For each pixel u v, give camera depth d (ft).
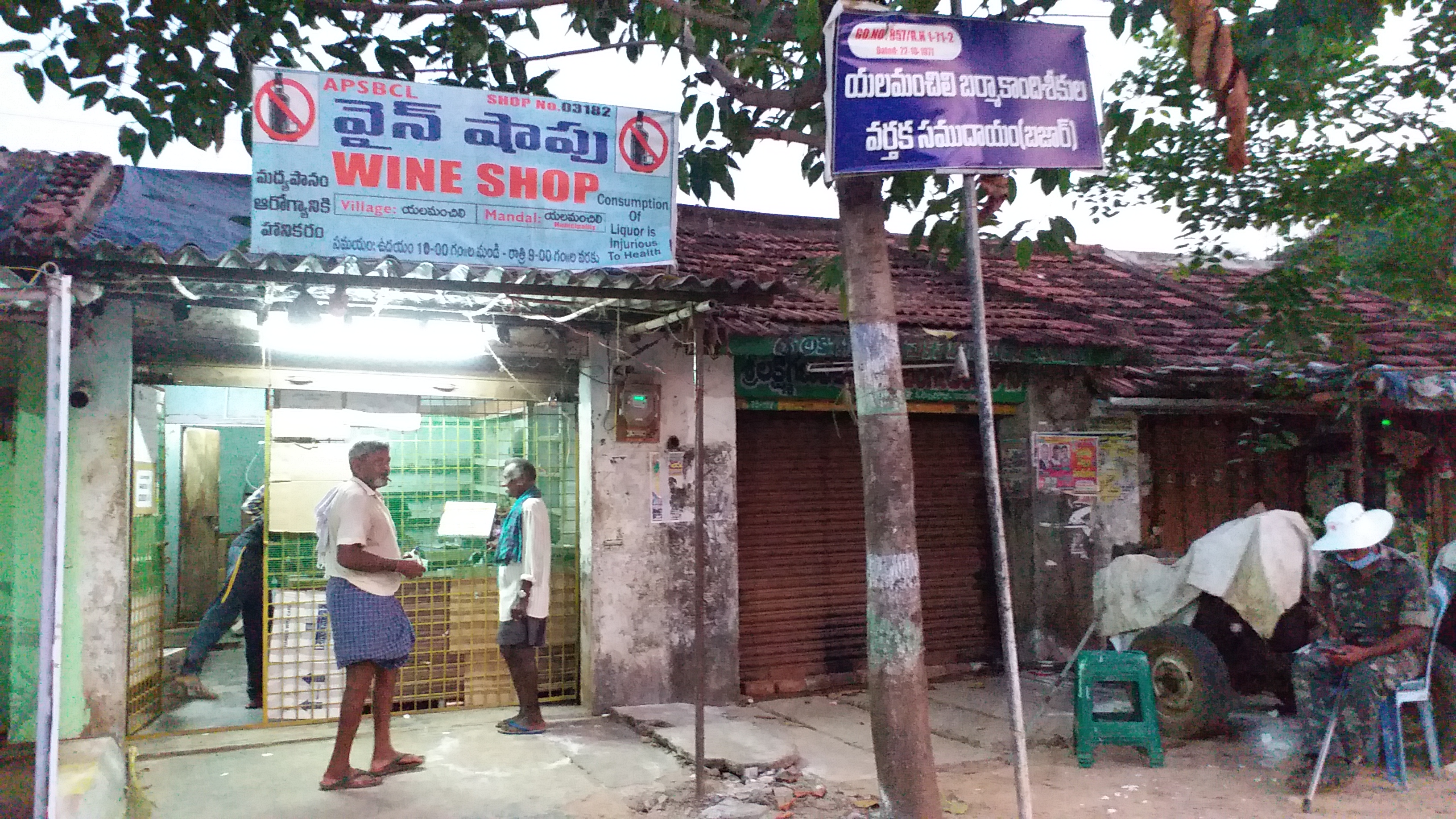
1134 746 20.67
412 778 18.34
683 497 24.18
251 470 34.94
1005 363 27.71
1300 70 15.42
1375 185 26.96
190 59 16.71
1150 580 23.02
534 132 17.31
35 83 15.75
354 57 18.57
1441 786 18.02
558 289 17.13
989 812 16.88
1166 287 38.81
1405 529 31.17
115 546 19.33
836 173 13.98
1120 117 18.42
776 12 15.26
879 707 15.48
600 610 23.16
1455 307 31.81
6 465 18.83
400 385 22.52
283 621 21.80
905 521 15.58
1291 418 32.27
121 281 16.43
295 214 15.96
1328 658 17.97
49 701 12.39
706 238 32.48
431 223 16.67
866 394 15.72
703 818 16.53
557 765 19.07
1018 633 29.40
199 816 16.44
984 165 14.25
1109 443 29.78
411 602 22.93
